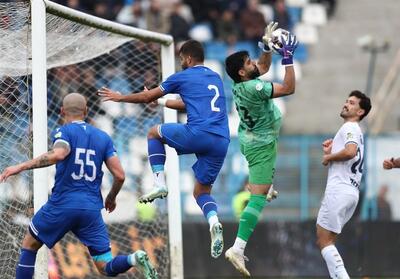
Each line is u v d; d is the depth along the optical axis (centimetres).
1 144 3150
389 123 6725
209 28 7206
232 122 6356
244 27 7119
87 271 3934
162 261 3678
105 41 3466
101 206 2791
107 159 2797
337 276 3027
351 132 3023
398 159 3072
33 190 2980
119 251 4119
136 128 4375
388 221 4572
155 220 4038
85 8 6444
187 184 5631
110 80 4153
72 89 4084
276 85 2884
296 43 2870
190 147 2812
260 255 4600
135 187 4759
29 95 3050
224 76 6856
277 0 7150
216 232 2816
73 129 2745
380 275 4534
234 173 5644
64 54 3444
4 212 3161
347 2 8094
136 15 6650
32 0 3002
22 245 2888
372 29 7875
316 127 6988
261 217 5650
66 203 2717
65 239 3938
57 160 2666
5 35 3089
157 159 2858
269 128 2966
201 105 2820
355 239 4553
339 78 7438
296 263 4591
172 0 7075
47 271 2994
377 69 7525
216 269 4550
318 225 3086
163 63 3619
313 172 5753
